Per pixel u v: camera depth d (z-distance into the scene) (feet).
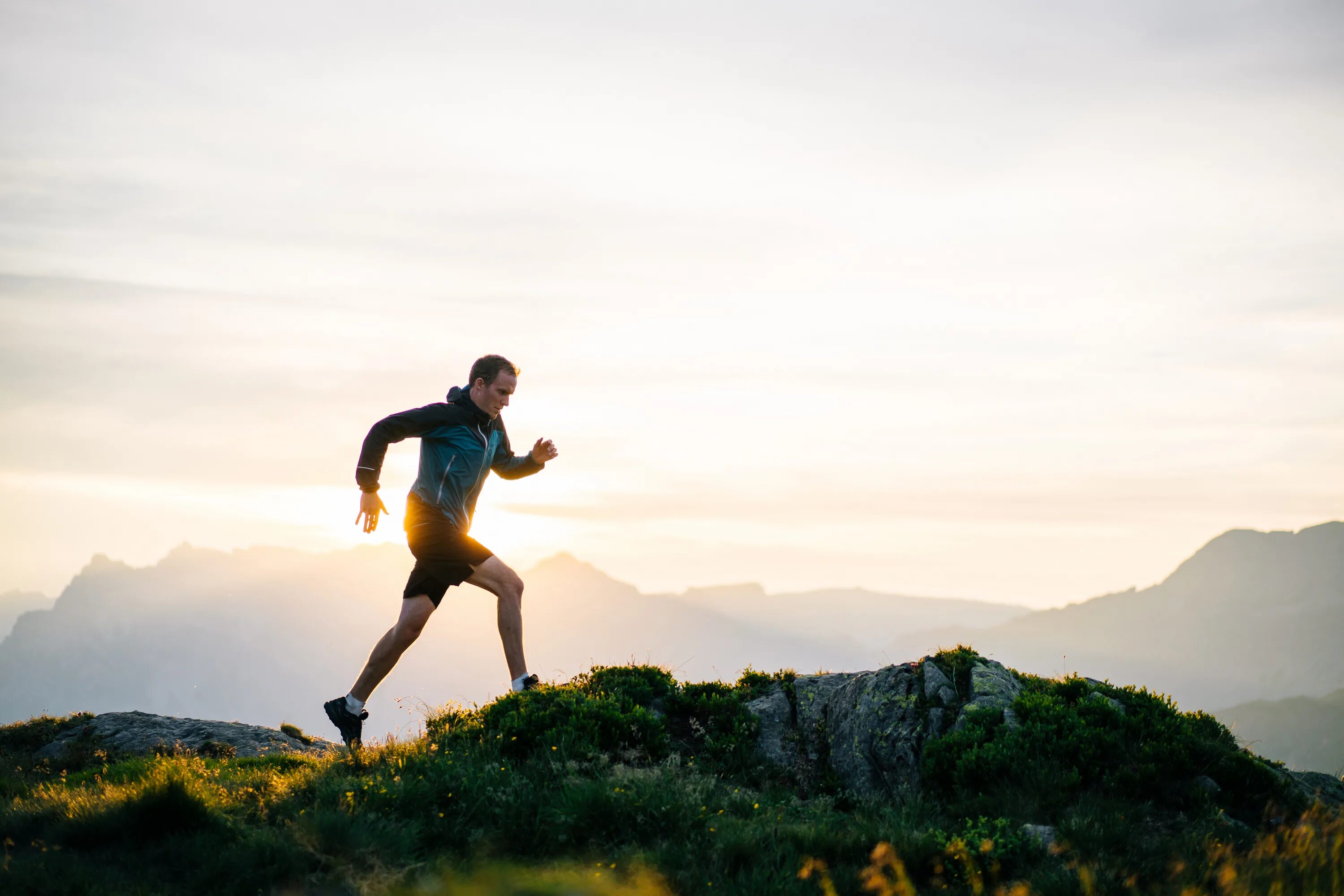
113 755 40.86
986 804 25.75
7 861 20.15
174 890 19.84
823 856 22.41
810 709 33.65
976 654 33.76
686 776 27.81
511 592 32.50
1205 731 29.81
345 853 20.93
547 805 24.03
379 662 31.58
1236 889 19.08
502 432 33.45
